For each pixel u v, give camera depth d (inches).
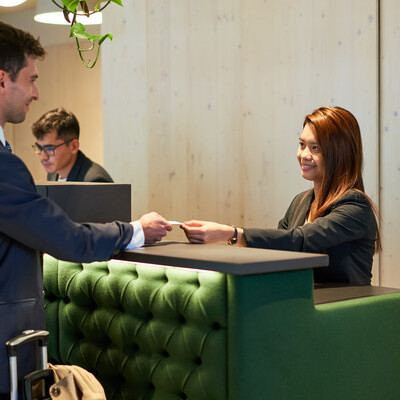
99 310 95.7
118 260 93.9
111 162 233.5
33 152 335.9
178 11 209.5
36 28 315.6
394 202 165.3
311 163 113.2
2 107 81.4
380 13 166.2
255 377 75.9
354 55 170.1
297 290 80.2
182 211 211.9
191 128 207.9
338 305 85.8
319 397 82.9
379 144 167.9
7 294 77.5
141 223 87.7
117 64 229.3
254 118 191.8
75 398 76.4
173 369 83.8
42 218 74.7
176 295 82.7
